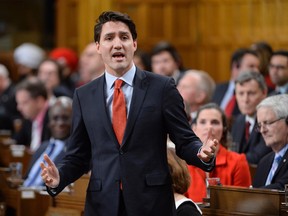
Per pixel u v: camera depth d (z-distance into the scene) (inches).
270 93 762.2
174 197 422.3
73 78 1165.1
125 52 399.9
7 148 839.1
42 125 895.1
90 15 1274.6
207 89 738.2
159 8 1232.8
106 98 406.0
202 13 1207.6
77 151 411.8
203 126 572.4
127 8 1249.4
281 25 1133.7
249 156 629.9
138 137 394.3
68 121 708.0
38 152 702.5
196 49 1212.5
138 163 392.8
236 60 833.5
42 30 1380.4
